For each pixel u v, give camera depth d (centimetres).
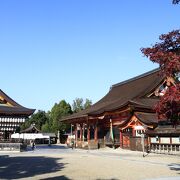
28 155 4541
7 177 2255
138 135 5331
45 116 15488
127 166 3003
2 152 5197
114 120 6397
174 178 2198
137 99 6012
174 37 2031
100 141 6562
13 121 5375
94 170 2680
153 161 3544
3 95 5506
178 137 4488
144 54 2044
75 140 7719
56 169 2758
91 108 7794
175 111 2005
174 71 1944
